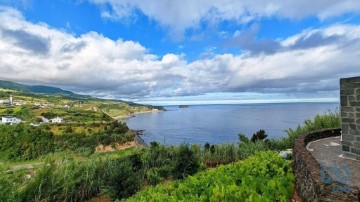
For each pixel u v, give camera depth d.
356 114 8.21
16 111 161.50
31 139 76.38
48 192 13.50
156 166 19.86
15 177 13.32
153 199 7.87
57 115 150.50
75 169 15.55
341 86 8.79
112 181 13.71
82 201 15.06
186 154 16.34
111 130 110.06
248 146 19.73
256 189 6.34
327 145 10.65
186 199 6.35
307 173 5.86
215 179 8.00
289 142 16.38
